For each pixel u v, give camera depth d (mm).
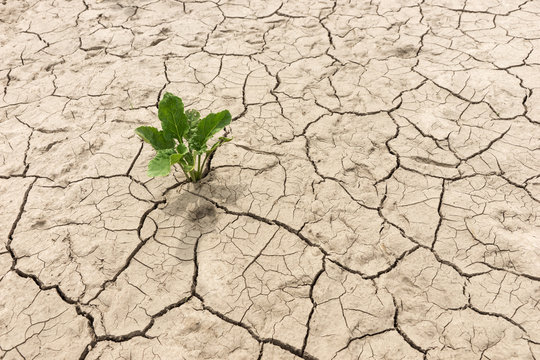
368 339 2152
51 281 2387
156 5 4547
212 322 2223
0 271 2443
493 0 4379
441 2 4406
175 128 2695
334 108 3357
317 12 4367
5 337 2184
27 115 3385
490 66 3625
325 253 2484
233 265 2441
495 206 2674
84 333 2197
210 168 2947
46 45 4066
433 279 2354
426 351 2104
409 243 2516
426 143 3070
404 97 3414
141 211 2709
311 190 2811
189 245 2537
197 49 3955
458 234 2545
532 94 3352
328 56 3836
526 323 2166
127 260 2473
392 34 4047
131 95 3516
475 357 2070
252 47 3961
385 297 2293
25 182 2906
